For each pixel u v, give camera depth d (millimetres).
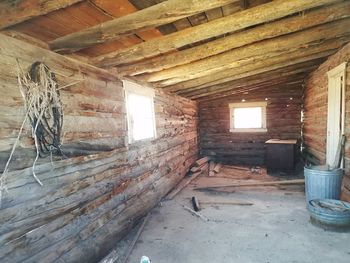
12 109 1914
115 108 3373
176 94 6289
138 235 3332
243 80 5938
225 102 8383
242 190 5344
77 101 2639
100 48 2730
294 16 2756
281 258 2666
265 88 7801
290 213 3908
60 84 2422
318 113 5453
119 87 3504
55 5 1652
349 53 3641
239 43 3021
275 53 3703
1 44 1874
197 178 6668
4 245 1808
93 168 2828
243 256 2740
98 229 2859
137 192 3902
